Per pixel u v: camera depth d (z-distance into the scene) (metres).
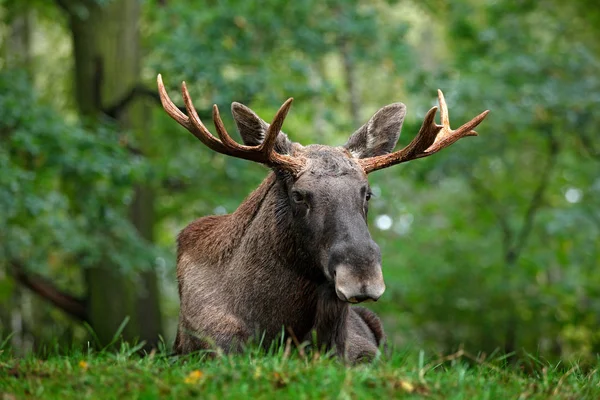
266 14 17.25
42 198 14.93
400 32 19.39
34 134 14.23
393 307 21.06
